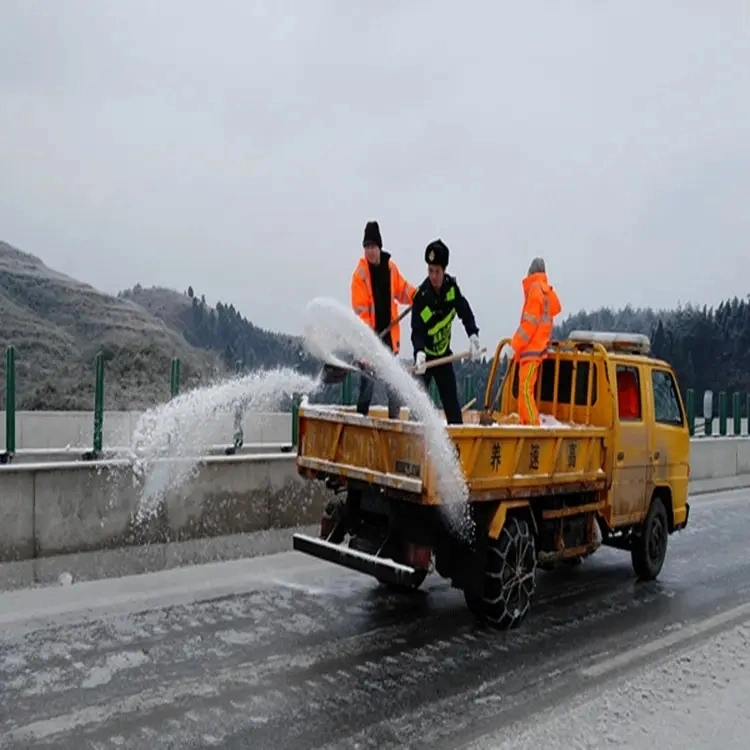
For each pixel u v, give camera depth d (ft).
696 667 18.37
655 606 24.18
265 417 43.45
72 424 40.83
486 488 20.22
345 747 13.80
